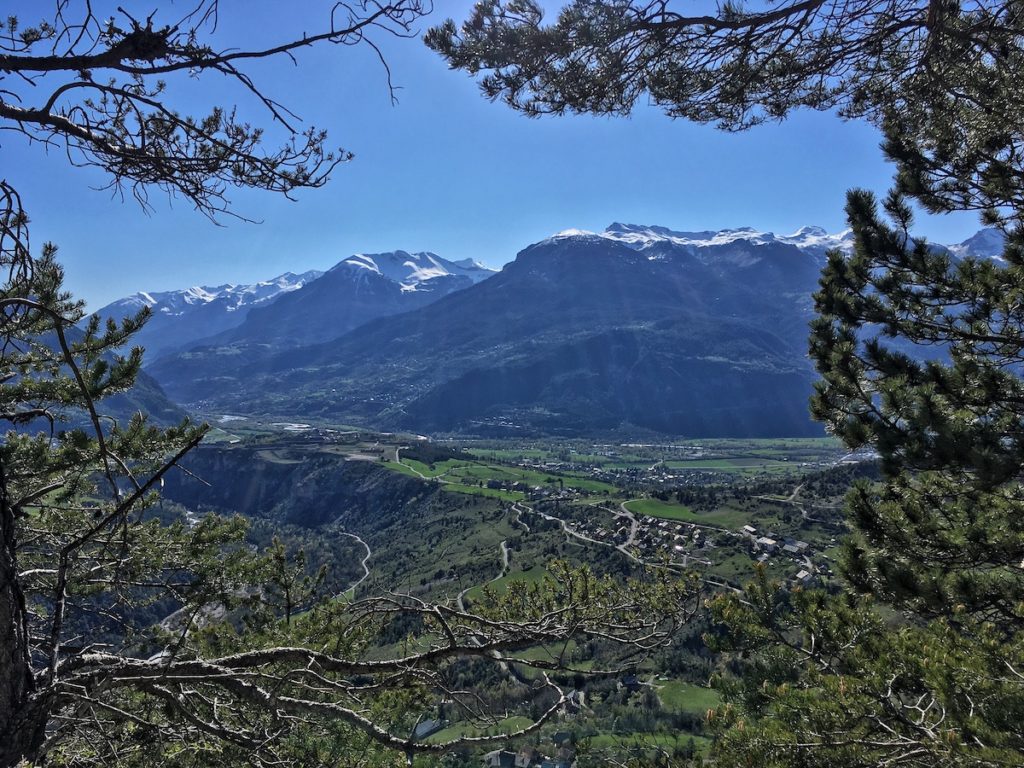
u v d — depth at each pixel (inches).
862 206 305.7
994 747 187.9
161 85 148.7
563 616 208.7
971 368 264.1
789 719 240.4
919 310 302.8
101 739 195.6
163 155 142.9
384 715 256.7
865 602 266.2
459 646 174.6
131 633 260.7
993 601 225.3
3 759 116.7
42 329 259.1
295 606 361.7
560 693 183.3
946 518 263.3
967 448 218.7
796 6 211.9
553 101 244.2
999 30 224.1
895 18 239.6
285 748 229.1
